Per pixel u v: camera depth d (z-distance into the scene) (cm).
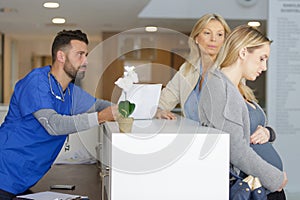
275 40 383
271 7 385
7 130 237
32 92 225
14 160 233
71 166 319
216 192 192
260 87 380
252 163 248
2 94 912
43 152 238
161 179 189
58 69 231
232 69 287
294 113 380
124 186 187
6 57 938
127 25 694
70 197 217
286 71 381
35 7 573
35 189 250
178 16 523
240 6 467
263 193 224
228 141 192
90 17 638
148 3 534
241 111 251
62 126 211
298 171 378
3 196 231
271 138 288
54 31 813
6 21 697
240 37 286
